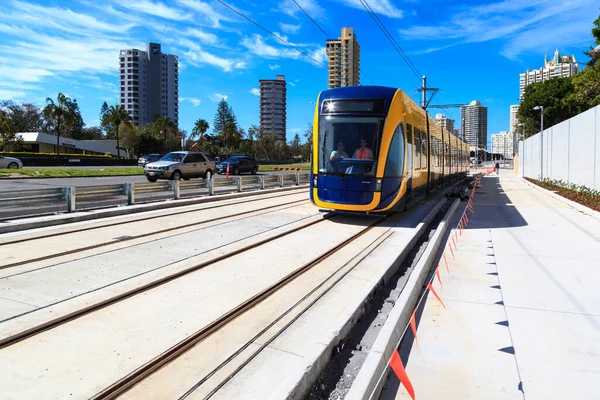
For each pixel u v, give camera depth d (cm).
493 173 6153
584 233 1112
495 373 400
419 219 1300
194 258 715
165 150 8612
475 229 1195
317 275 669
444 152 2405
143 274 615
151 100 13838
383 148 1145
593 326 505
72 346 396
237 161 3656
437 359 427
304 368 335
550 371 403
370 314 518
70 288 546
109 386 329
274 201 1667
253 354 399
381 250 863
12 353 379
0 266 627
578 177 2145
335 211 1387
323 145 1196
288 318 489
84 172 2983
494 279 699
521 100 6272
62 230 912
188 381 348
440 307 571
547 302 588
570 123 2317
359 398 310
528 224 1277
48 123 9231
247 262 720
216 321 462
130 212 1207
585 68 3859
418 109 1538
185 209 1335
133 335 423
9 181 2270
